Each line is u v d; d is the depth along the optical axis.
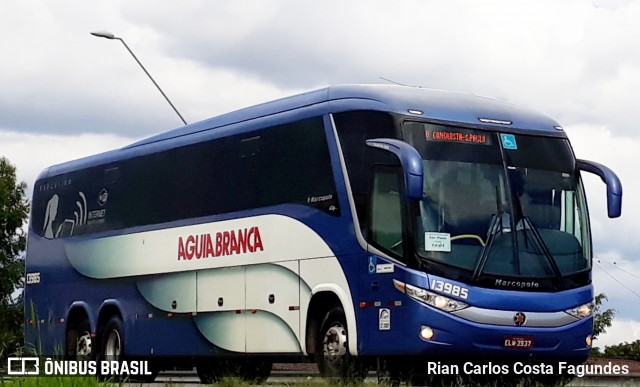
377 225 18.97
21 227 66.25
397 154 18.23
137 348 25.38
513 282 18.72
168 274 24.45
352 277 19.33
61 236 28.66
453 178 18.91
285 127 21.30
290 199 20.94
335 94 20.27
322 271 20.02
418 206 18.52
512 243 18.92
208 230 23.23
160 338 24.61
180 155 24.52
